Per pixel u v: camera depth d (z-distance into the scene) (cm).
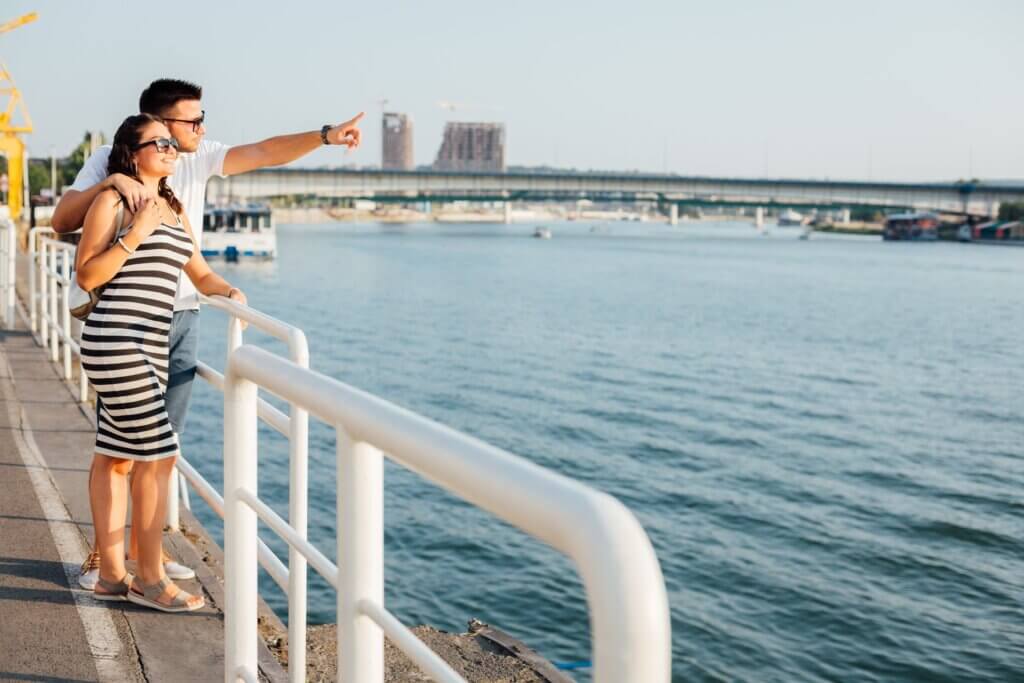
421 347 4622
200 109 410
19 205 5106
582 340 5025
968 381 4181
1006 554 1806
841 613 1456
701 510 2047
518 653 454
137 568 412
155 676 354
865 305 7562
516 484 112
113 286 373
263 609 469
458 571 1536
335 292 7212
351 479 175
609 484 2244
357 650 178
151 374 379
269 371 218
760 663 1272
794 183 13038
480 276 9362
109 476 409
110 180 371
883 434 2970
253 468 262
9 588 429
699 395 3544
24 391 872
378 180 10112
